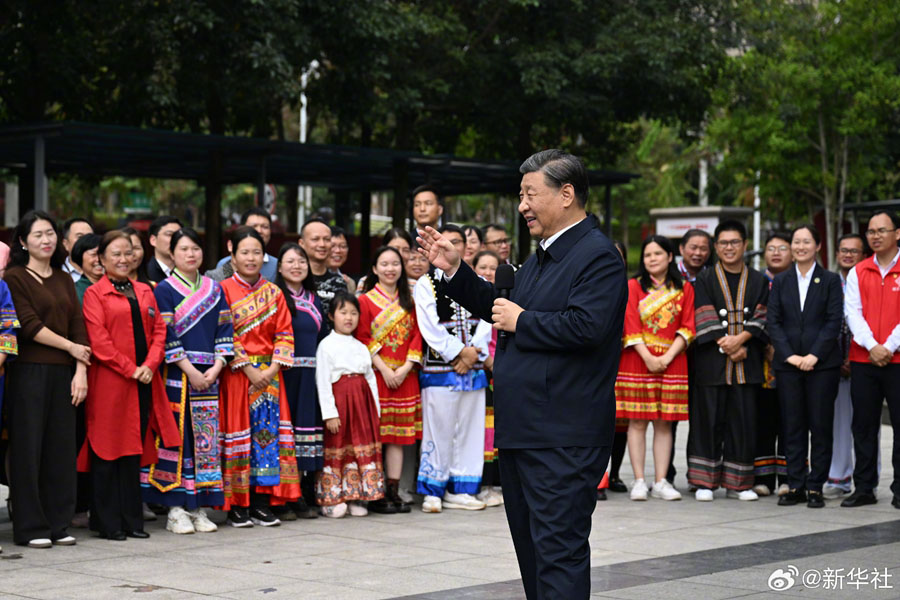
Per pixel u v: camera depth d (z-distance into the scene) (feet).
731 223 27.45
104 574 18.44
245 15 51.24
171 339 22.26
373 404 25.07
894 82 69.87
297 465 24.21
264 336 23.61
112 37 55.21
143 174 68.44
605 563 19.42
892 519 24.40
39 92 56.75
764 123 73.77
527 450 12.71
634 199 135.23
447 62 65.98
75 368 21.45
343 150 56.90
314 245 25.84
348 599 16.72
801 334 26.48
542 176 12.94
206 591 17.21
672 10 68.23
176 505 22.54
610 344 12.89
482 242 29.19
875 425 26.35
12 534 22.07
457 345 25.26
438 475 25.53
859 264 26.43
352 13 53.88
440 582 17.87
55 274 21.36
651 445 38.32
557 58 63.98
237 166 67.10
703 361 27.61
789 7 73.82
